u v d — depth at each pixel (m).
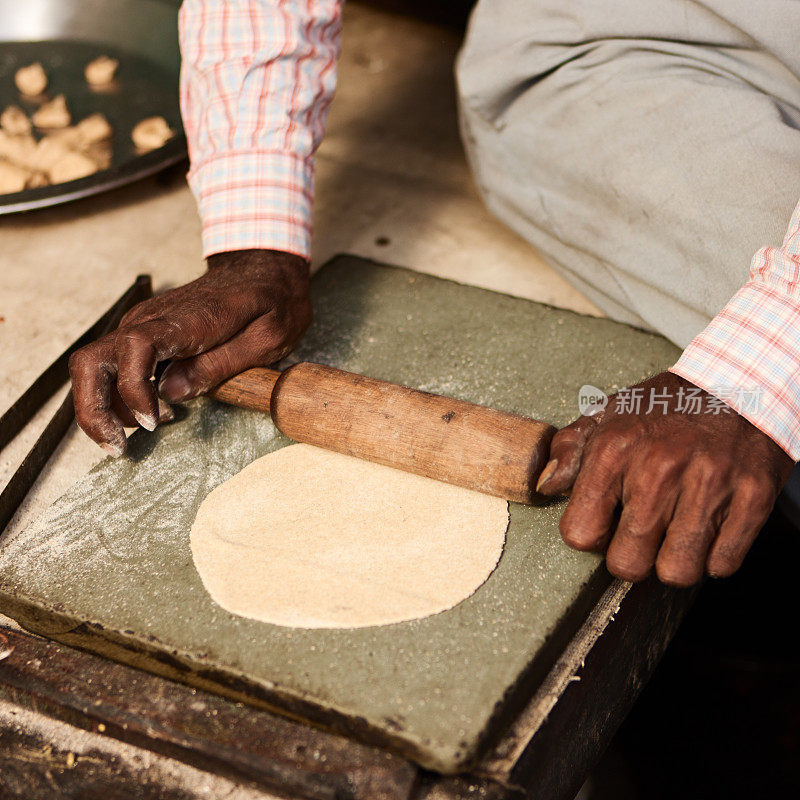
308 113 1.52
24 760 1.11
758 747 1.92
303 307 1.48
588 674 1.14
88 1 2.67
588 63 1.69
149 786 1.06
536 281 1.93
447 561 1.18
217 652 1.08
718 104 1.53
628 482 1.10
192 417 1.45
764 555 2.06
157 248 2.03
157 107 2.40
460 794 1.00
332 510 1.26
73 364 1.22
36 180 2.11
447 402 1.28
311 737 1.04
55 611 1.15
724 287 1.52
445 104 2.61
